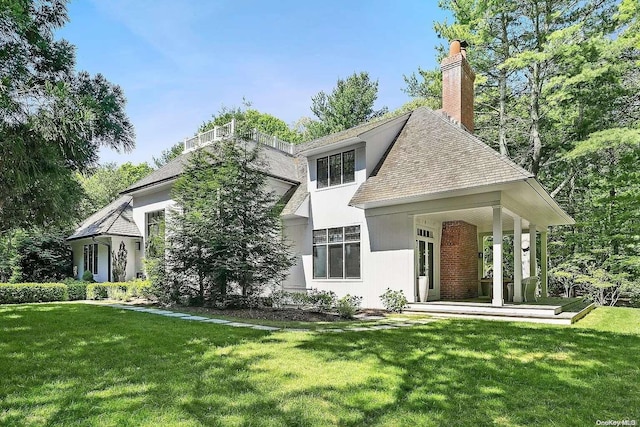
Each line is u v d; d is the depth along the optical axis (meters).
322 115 37.47
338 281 15.35
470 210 13.34
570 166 22.92
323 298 12.20
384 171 14.33
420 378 5.19
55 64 11.76
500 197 11.55
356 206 14.19
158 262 13.94
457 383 5.03
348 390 4.70
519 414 4.13
